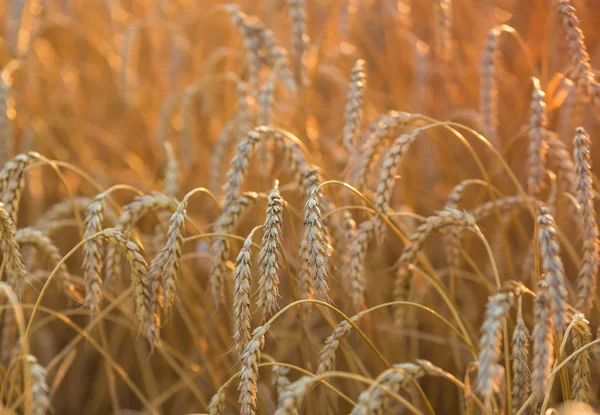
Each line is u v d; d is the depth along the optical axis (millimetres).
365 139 1721
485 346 1418
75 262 2129
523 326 1503
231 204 1599
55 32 2520
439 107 2146
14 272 1539
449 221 1577
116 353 1933
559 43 1907
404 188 1881
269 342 1838
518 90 1964
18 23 1951
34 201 1971
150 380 1843
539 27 1964
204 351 1742
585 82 1636
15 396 1685
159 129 1974
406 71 2268
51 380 1939
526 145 1908
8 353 1723
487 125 1762
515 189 1896
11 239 1530
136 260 1535
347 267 1636
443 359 1811
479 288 1871
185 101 1911
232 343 1764
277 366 1581
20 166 1587
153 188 1954
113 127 2529
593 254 1551
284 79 1777
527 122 1913
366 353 1768
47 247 1628
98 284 1563
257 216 1846
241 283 1488
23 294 1745
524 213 1891
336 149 1869
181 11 2637
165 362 1911
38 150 2156
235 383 1755
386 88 2287
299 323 1635
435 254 1945
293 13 1772
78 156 2387
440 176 1961
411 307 1755
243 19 1812
